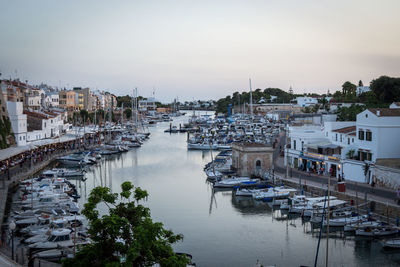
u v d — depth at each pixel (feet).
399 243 170.40
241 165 316.19
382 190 228.63
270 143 497.05
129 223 94.48
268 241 183.52
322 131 327.88
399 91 560.61
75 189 269.44
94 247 90.94
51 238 162.40
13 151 337.72
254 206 243.60
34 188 258.78
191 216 221.66
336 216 200.34
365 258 163.63
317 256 153.38
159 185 301.84
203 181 317.42
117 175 341.82
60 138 471.62
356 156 269.23
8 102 407.64
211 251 171.01
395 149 250.16
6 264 131.34
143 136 636.07
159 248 95.35
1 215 191.83
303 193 242.58
